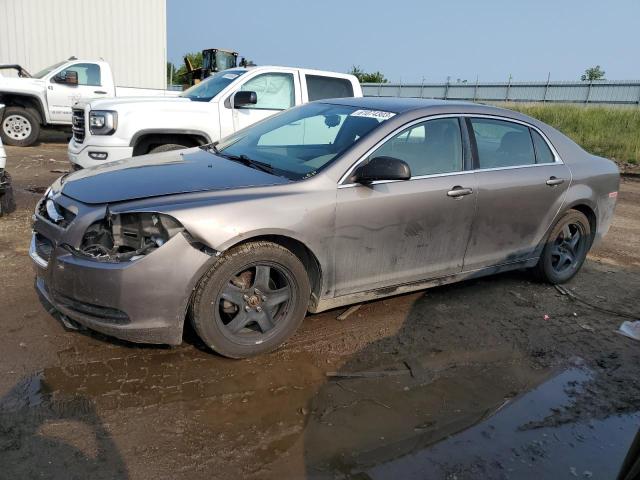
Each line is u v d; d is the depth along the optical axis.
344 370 3.42
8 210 6.34
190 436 2.70
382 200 3.68
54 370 3.15
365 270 3.77
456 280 4.38
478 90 32.97
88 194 3.24
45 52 18.69
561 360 3.76
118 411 2.84
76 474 2.39
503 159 4.49
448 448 2.77
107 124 6.79
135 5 19.73
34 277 4.42
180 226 3.03
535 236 4.75
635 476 1.86
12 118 12.46
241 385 3.16
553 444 2.87
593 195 5.05
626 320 4.48
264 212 3.23
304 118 4.45
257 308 3.37
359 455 2.67
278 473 2.51
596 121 19.77
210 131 7.42
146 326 3.04
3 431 2.62
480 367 3.59
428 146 4.04
